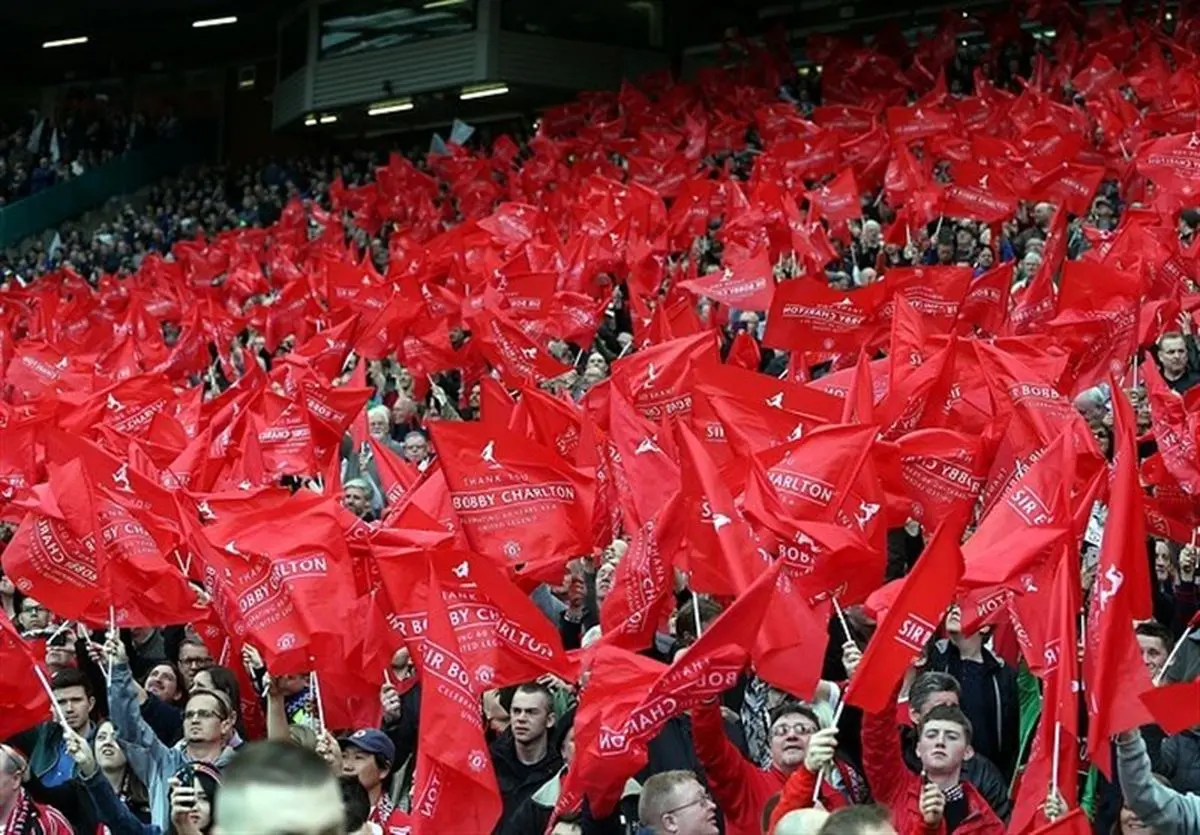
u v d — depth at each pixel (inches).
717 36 1635.1
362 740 358.3
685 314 639.1
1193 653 391.2
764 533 352.2
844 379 465.7
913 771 346.6
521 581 401.4
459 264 895.7
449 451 398.0
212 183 1800.0
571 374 693.9
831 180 997.8
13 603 539.5
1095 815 343.3
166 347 943.7
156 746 380.5
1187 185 719.7
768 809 297.7
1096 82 1056.8
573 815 312.7
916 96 1289.4
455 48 1620.3
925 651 381.1
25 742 389.1
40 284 1365.7
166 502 420.2
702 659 294.7
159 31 1956.2
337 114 1771.7
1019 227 850.1
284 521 369.7
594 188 1047.0
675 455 407.5
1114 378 309.1
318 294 919.7
